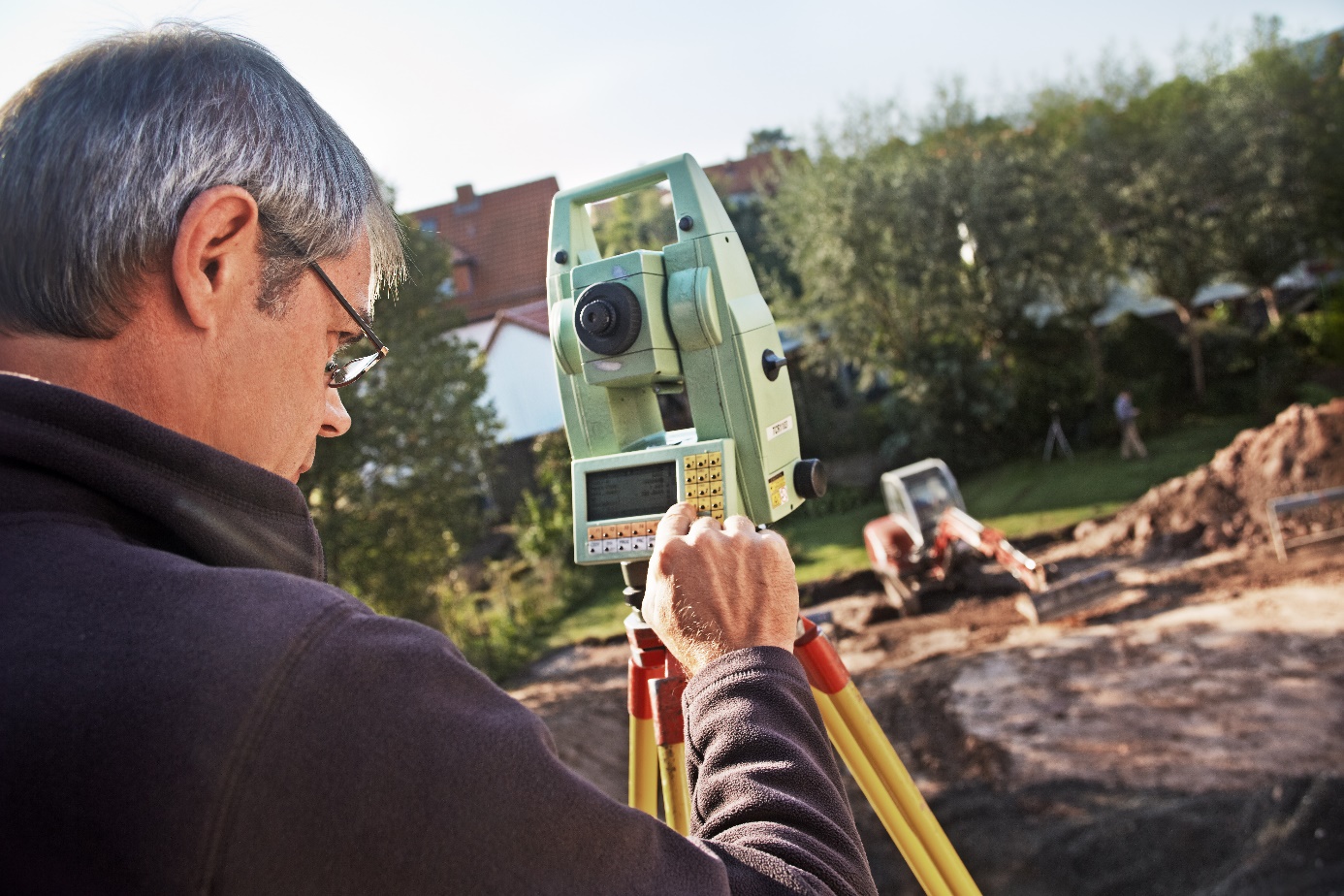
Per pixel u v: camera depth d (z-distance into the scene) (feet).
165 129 2.58
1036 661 36.81
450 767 2.18
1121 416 74.33
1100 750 27.76
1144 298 86.74
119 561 2.30
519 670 56.13
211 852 2.00
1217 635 35.24
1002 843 23.72
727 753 2.98
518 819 2.21
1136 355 84.89
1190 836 22.09
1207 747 26.45
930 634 43.73
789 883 2.52
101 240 2.48
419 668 2.30
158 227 2.56
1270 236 79.20
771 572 3.53
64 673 2.11
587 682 50.78
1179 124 80.12
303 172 2.88
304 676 2.14
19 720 2.08
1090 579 39.52
